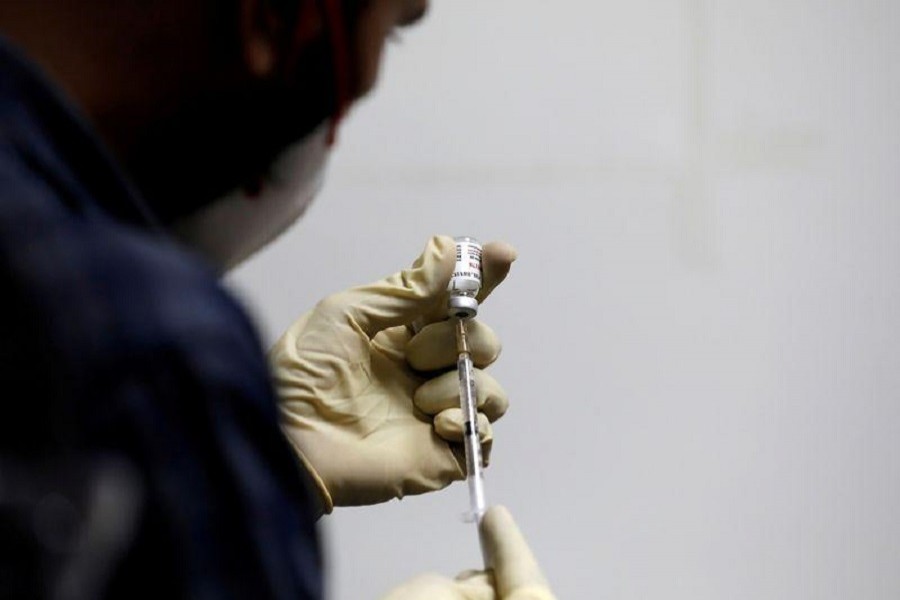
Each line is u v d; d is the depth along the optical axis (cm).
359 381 170
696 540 246
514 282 252
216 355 65
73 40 89
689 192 254
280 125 96
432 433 171
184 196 97
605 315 251
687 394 250
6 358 63
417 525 245
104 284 64
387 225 252
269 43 92
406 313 171
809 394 251
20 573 57
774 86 257
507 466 247
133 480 61
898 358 252
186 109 92
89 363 62
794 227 254
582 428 248
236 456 65
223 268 108
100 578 58
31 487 58
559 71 256
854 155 255
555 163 255
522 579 115
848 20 257
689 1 257
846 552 247
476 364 175
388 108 255
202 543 64
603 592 243
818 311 253
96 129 90
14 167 71
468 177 254
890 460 249
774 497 248
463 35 256
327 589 77
